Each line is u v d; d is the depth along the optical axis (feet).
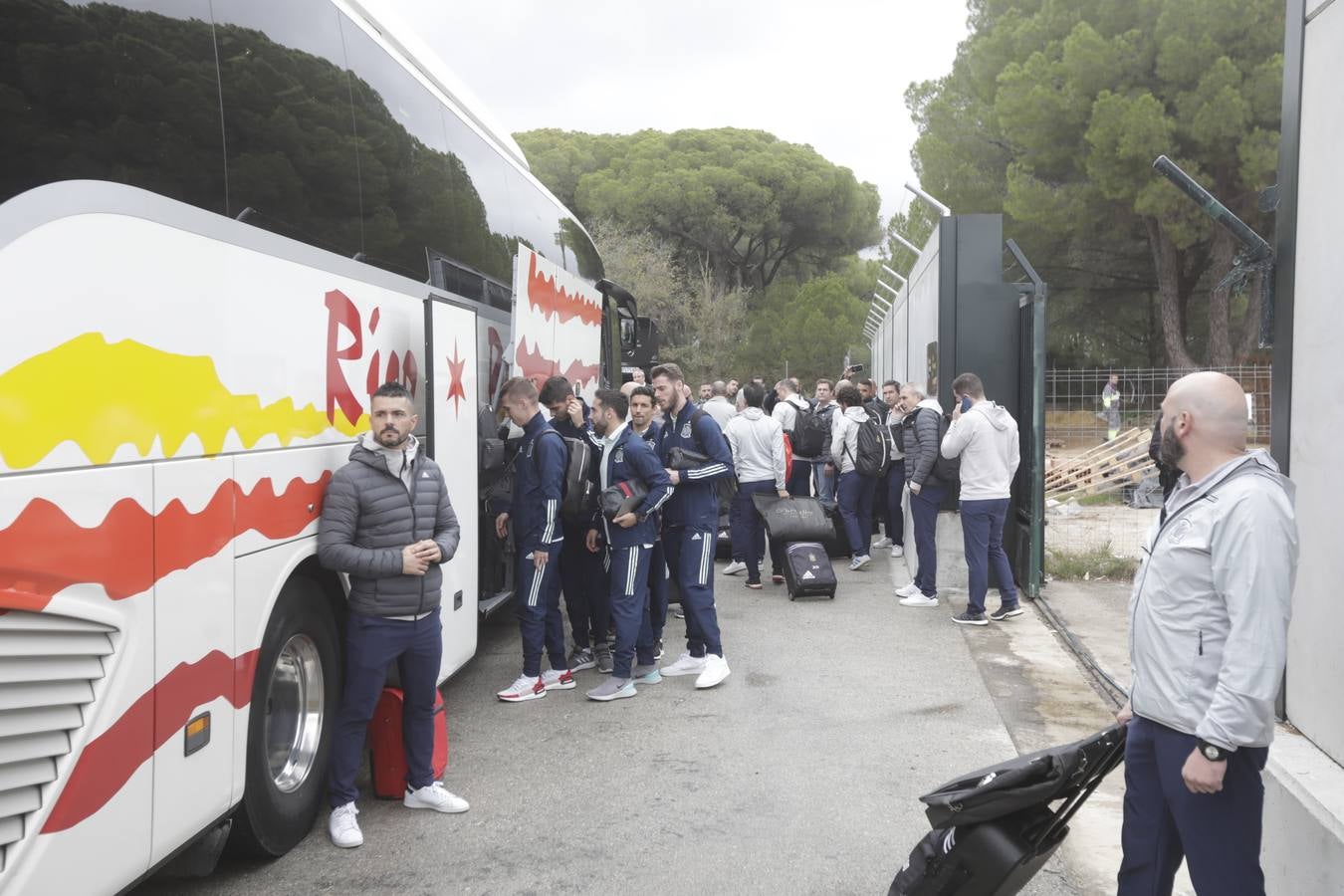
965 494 27.78
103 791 9.64
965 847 9.91
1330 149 11.55
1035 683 22.25
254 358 12.60
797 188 180.96
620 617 21.17
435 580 14.71
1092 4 88.33
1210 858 8.96
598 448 23.04
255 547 12.48
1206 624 8.95
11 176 8.87
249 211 12.70
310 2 14.94
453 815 15.31
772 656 24.70
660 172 176.55
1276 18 77.25
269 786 13.28
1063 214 87.76
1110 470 54.24
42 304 8.95
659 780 16.71
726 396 48.73
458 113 22.24
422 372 18.89
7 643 8.59
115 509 9.78
